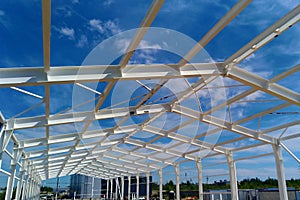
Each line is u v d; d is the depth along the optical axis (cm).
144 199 1830
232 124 814
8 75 403
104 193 2438
